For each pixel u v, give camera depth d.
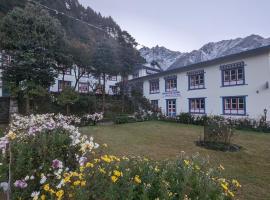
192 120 21.61
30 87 19.45
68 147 4.60
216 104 22.42
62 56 23.53
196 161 4.32
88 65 29.83
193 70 25.25
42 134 5.12
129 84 35.50
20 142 4.55
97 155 4.77
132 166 3.58
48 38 21.14
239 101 20.28
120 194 2.87
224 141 10.34
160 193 2.95
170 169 3.56
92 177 3.09
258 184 5.75
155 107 29.84
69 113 23.19
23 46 19.70
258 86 18.56
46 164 4.00
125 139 11.78
